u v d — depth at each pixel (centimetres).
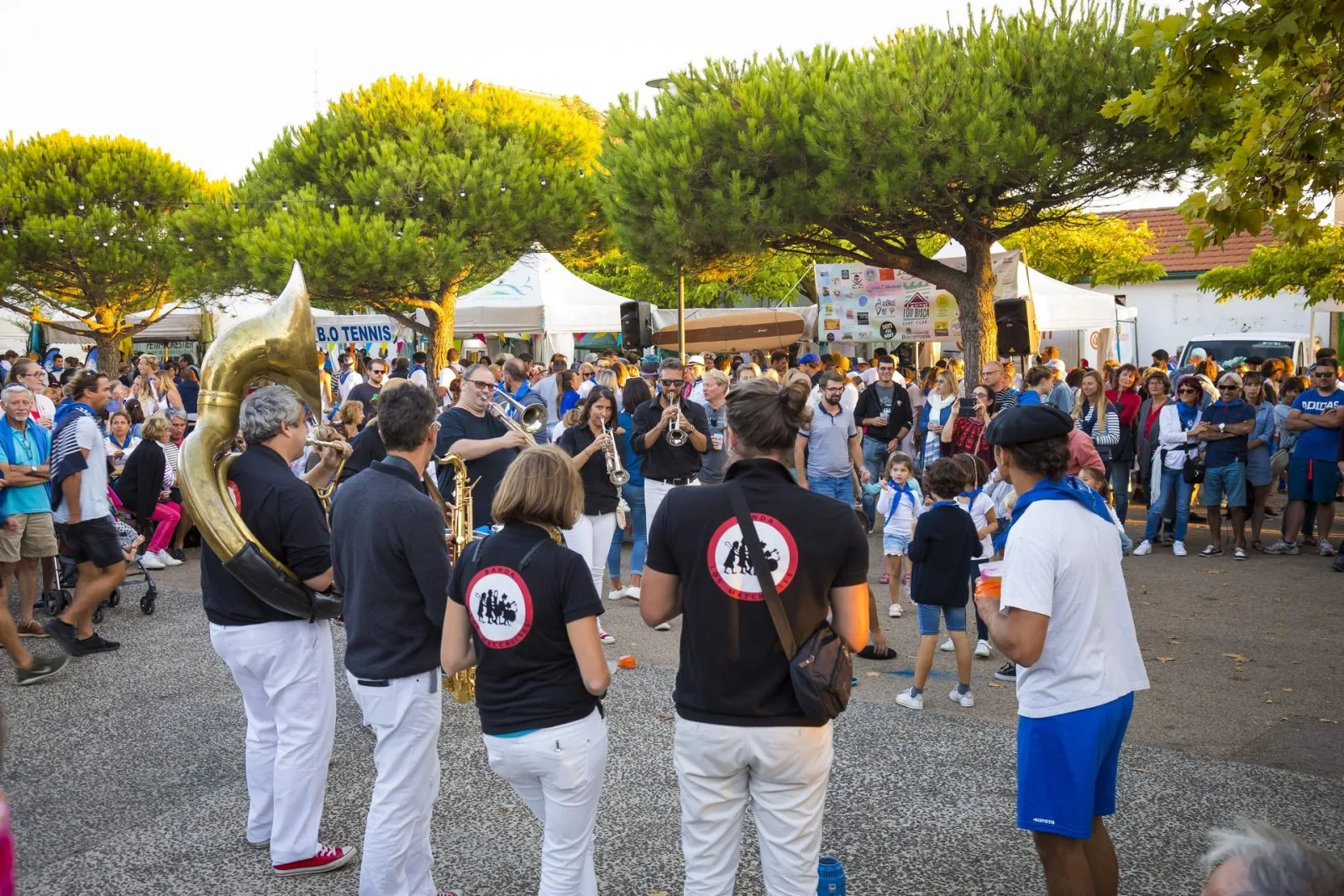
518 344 2473
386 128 2147
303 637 378
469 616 297
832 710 259
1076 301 1748
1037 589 270
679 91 1257
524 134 2231
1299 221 469
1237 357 1856
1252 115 459
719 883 277
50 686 616
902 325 1540
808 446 938
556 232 2098
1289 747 496
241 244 1878
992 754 488
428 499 334
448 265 1927
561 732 288
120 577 684
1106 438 992
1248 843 155
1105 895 294
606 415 678
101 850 404
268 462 378
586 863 299
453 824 422
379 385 1331
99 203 2761
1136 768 468
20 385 695
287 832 380
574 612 284
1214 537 968
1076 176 1129
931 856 387
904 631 719
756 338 1927
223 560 362
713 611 266
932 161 1098
